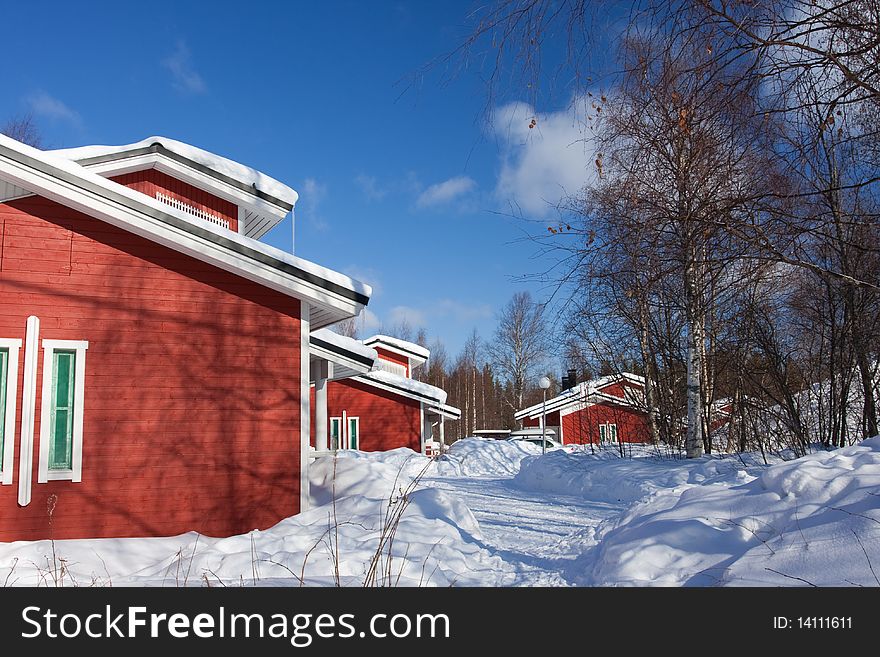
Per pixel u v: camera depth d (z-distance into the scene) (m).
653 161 6.07
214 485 9.77
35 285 9.37
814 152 5.57
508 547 8.60
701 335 16.25
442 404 29.53
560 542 8.34
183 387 9.84
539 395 57.50
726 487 6.66
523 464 20.92
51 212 9.55
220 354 10.08
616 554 5.80
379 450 28.14
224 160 16.22
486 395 69.19
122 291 9.74
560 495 16.12
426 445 31.08
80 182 9.34
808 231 5.84
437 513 9.33
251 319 10.30
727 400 19.80
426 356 35.47
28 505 8.99
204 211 16.23
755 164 5.75
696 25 4.88
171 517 9.52
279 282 10.23
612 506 13.37
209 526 9.66
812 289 13.84
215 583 6.16
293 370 10.40
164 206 9.67
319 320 11.98
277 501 10.02
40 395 9.21
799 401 15.32
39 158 9.16
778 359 14.56
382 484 10.95
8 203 9.40
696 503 6.34
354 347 12.63
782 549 4.82
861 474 5.43
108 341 9.59
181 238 9.77
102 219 9.70
